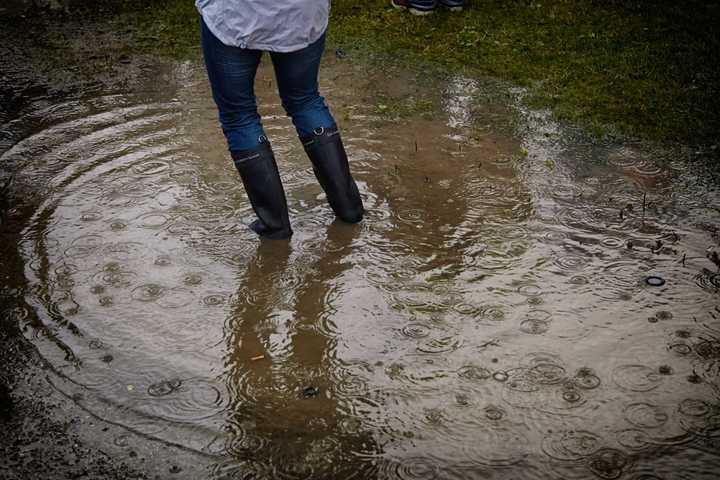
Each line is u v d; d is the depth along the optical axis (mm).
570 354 3021
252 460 2576
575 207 3977
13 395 2830
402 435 2678
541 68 5578
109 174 4277
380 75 5562
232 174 4301
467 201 4059
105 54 5906
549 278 3449
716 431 2662
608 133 4711
